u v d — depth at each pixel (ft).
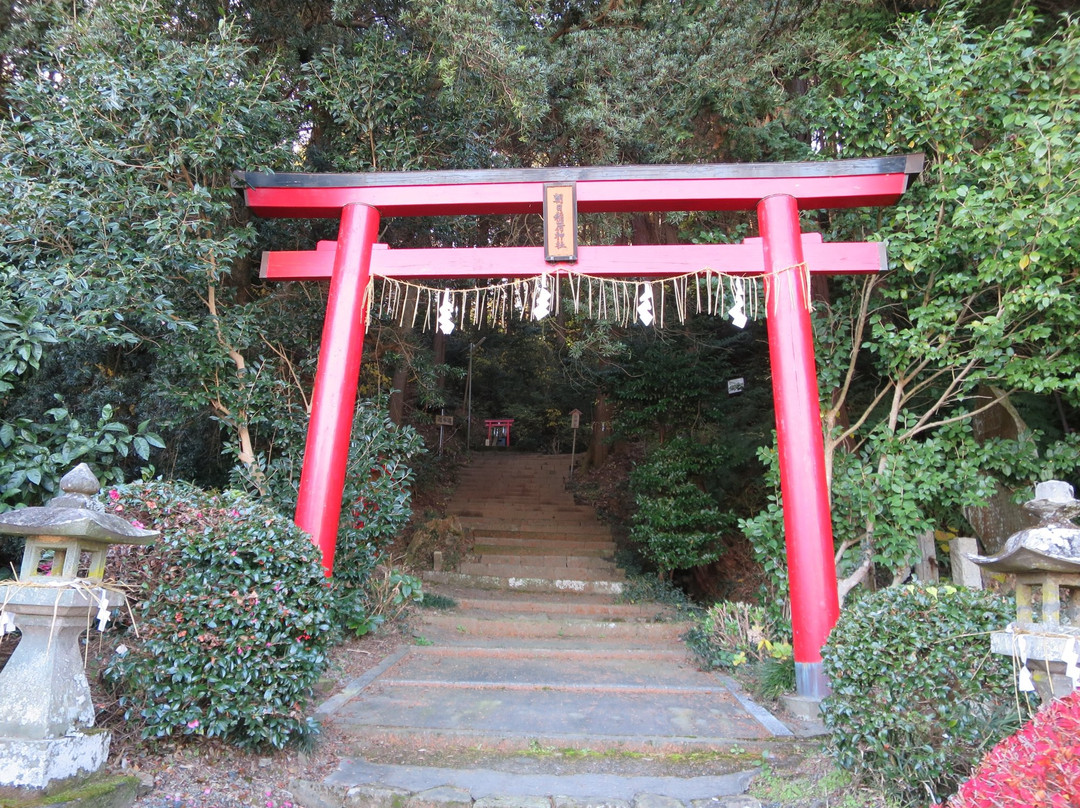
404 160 22.36
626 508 34.09
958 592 10.73
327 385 16.90
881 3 22.36
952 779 9.70
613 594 27.89
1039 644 8.44
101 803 8.86
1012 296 15.92
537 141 25.07
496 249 18.24
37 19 19.35
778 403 16.37
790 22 23.48
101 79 16.25
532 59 20.06
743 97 22.53
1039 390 16.78
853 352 19.88
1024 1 17.48
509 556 30.91
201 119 17.54
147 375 22.41
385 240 25.63
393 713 14.11
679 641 21.90
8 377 14.42
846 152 19.48
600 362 34.71
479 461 53.83
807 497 15.49
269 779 10.81
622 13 22.86
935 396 20.59
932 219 17.87
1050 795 5.82
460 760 12.21
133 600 10.95
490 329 60.18
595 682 16.99
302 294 22.84
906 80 17.40
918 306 19.35
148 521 11.30
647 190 17.76
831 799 10.36
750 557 28.78
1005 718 9.57
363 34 23.47
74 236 16.48
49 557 11.24
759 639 17.74
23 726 8.70
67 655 9.29
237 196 20.43
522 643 21.20
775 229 17.16
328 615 11.81
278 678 10.89
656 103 22.85
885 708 10.14
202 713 10.50
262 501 18.80
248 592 10.96
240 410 19.38
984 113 17.72
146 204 16.49
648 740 12.81
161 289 18.15
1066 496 9.05
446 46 19.63
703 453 27.55
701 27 21.94
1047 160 14.96
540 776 11.50
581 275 18.17
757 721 14.12
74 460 14.40
